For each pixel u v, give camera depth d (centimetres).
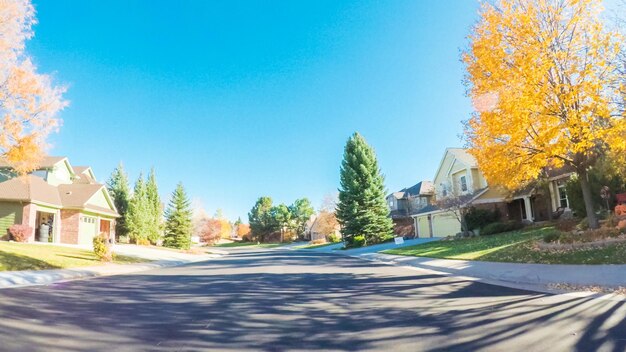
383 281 1170
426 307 760
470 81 1401
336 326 634
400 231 4434
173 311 769
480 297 846
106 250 2036
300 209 9562
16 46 1634
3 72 1598
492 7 1327
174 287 1141
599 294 806
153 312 759
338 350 510
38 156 1705
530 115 1236
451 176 3481
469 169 3189
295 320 683
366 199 3909
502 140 1376
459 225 3309
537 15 1260
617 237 1274
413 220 4597
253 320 686
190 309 790
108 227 3669
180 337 575
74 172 3809
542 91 1176
